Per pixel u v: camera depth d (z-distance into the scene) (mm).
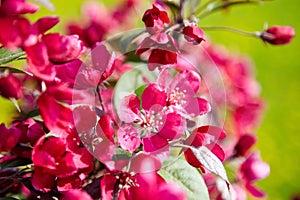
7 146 327
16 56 332
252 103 497
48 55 312
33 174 329
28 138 333
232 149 430
